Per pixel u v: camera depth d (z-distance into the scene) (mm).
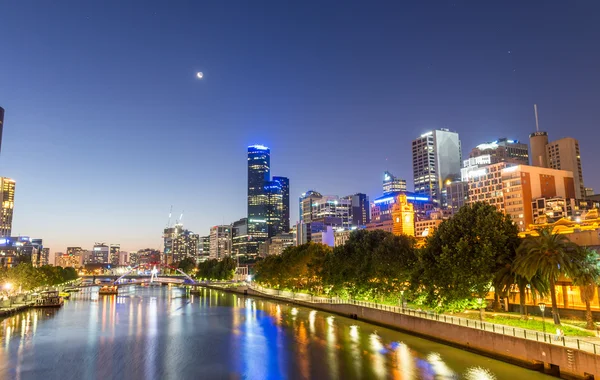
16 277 198375
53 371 77062
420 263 97688
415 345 88500
